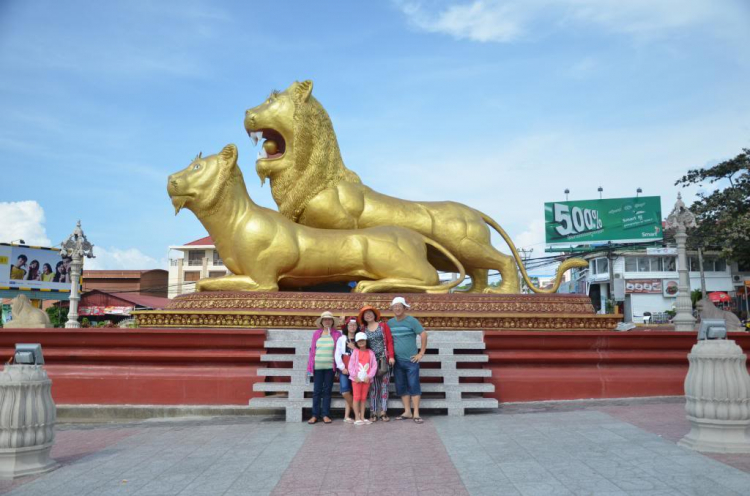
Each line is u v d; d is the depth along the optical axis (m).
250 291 10.71
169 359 10.05
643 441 6.60
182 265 54.06
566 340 10.36
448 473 5.54
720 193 31.17
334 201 11.94
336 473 5.68
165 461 6.38
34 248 37.31
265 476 5.64
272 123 11.73
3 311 34.72
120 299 41.34
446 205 12.66
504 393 10.06
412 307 10.67
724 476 5.12
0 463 5.89
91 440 7.78
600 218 43.84
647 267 44.09
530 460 5.91
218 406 9.79
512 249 12.86
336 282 12.05
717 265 43.97
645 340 10.43
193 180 11.01
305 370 9.25
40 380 6.24
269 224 11.02
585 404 9.79
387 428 8.05
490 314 10.59
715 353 6.21
